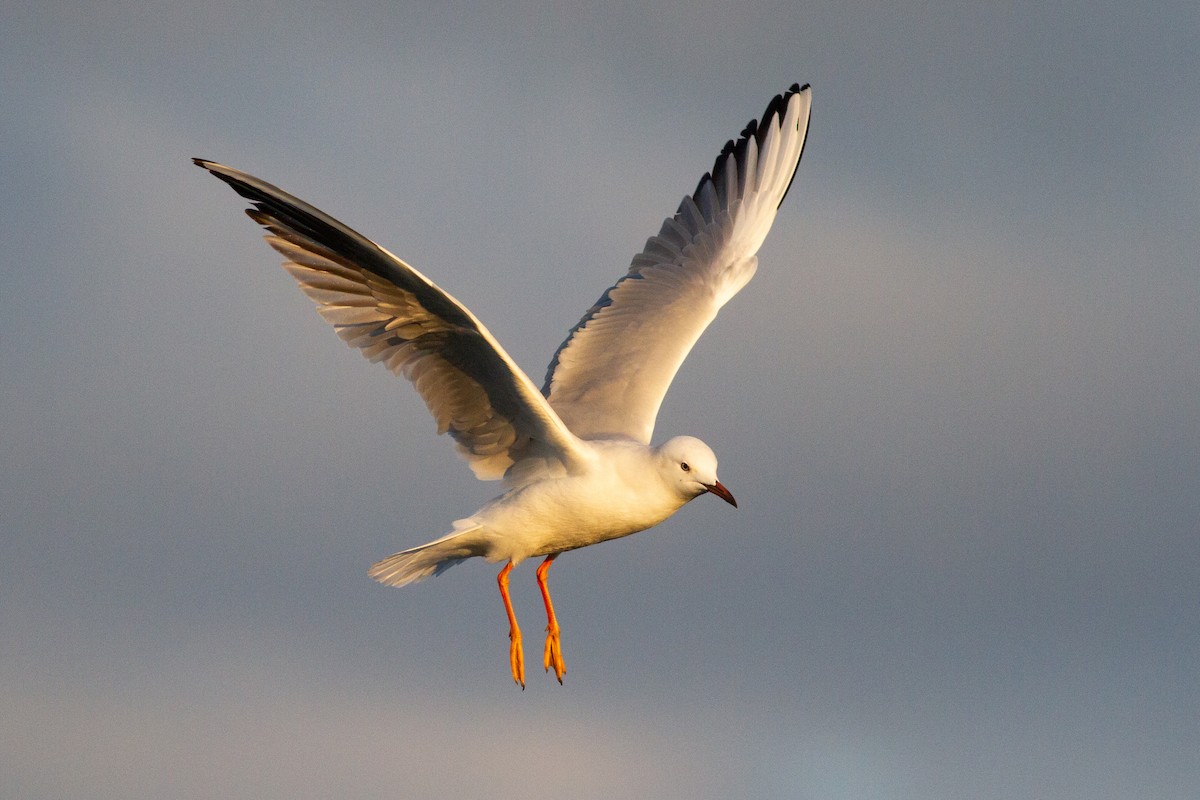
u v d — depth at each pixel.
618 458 12.57
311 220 10.84
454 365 11.93
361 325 11.70
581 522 12.58
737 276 15.98
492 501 12.74
